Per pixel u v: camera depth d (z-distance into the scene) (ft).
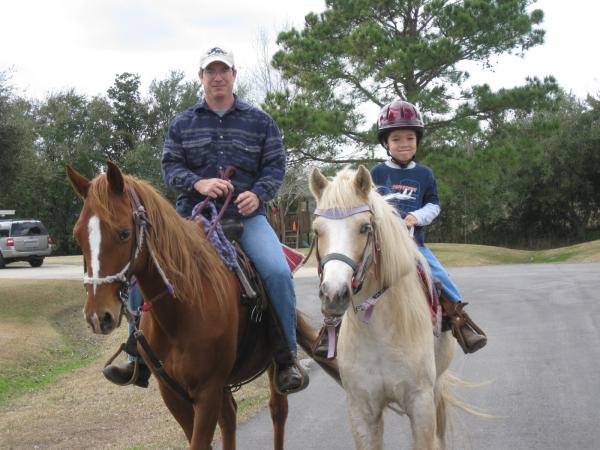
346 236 11.28
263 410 20.99
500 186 118.73
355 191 11.75
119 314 11.03
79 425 21.12
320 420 19.69
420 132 15.43
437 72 77.82
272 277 14.15
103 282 10.79
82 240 10.93
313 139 78.02
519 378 23.25
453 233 127.03
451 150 76.59
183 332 12.28
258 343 14.48
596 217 127.13
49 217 138.31
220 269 13.11
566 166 118.73
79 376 29.76
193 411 13.23
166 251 11.89
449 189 75.20
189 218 13.97
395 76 76.38
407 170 15.21
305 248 92.27
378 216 12.01
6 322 41.65
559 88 79.41
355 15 79.30
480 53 76.54
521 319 35.40
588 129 117.91
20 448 18.95
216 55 14.46
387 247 12.07
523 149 77.97
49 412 23.16
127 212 11.23
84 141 151.64
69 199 138.51
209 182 13.78
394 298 12.26
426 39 78.28
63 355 35.35
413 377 12.36
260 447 17.47
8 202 130.41
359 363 12.46
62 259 107.04
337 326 13.85
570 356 26.25
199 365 12.35
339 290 10.78
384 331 12.25
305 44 77.25
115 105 155.84
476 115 79.30
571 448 16.47
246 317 13.85
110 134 154.10
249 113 14.94
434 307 13.99
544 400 20.54
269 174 14.69
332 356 12.67
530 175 118.73
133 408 22.86
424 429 12.39
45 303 48.29
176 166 14.58
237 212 14.60
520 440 17.17
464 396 21.34
